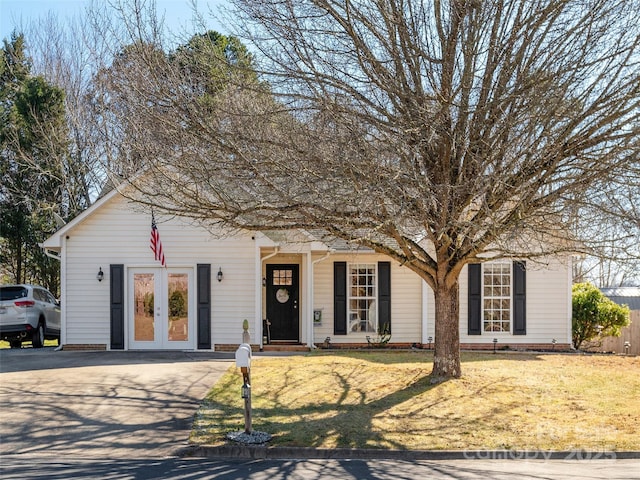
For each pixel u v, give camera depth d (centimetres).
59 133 2731
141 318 1803
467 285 1920
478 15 1030
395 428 984
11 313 1895
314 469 814
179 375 1363
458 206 1124
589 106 1076
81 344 1789
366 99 1069
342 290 1928
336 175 1034
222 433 958
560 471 801
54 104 2725
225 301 1797
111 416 1059
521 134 1052
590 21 1030
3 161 2762
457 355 1302
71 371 1403
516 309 1917
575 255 1476
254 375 1359
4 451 895
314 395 1185
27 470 797
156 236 1689
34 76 2902
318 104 1069
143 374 1372
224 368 1445
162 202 1330
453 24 1039
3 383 1276
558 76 1025
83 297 1791
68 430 988
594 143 1035
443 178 1112
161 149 1111
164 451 898
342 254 1928
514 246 1436
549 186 1123
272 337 1978
